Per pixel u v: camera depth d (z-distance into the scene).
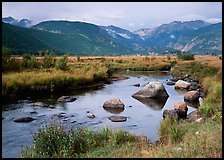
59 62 49.84
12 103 29.11
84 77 43.69
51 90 35.75
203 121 17.17
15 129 19.53
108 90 40.16
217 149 9.80
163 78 57.66
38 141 12.16
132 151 11.67
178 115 23.06
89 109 27.06
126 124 20.95
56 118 23.00
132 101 31.81
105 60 103.81
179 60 105.00
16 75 35.31
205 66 60.22
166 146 11.67
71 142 12.41
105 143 14.34
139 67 82.38
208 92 32.28
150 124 20.88
